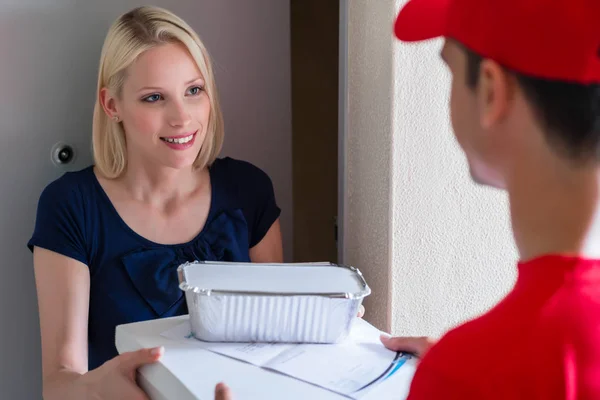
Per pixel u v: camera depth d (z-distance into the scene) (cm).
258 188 138
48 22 130
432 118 108
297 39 162
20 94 129
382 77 108
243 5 147
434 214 111
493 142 51
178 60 117
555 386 45
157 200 128
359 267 123
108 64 119
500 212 114
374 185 114
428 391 49
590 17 44
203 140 128
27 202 134
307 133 167
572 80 46
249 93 151
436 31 57
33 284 137
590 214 48
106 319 122
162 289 121
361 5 115
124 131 126
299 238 170
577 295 47
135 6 138
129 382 85
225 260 129
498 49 47
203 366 81
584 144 47
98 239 123
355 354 86
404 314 113
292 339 88
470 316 117
